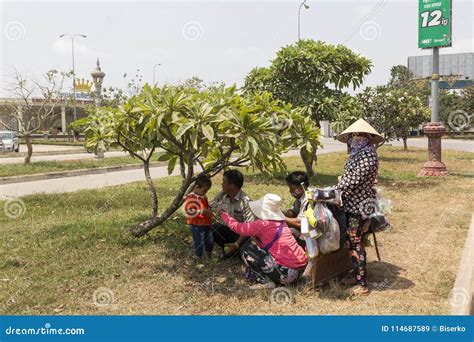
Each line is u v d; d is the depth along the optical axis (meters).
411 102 19.56
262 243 4.68
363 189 4.62
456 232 6.70
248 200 5.07
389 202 4.81
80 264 5.20
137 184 11.41
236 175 5.07
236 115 4.72
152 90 5.14
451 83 42.50
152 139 5.13
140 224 6.12
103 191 9.96
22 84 16.91
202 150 5.14
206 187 5.31
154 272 5.06
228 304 4.31
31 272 4.96
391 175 13.34
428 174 13.31
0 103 22.19
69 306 4.20
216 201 5.39
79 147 31.97
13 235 6.30
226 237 5.59
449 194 9.91
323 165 16.61
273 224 4.66
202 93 5.35
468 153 23.38
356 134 4.70
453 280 4.83
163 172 15.55
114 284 4.70
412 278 4.94
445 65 49.97
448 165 16.94
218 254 5.70
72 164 16.69
